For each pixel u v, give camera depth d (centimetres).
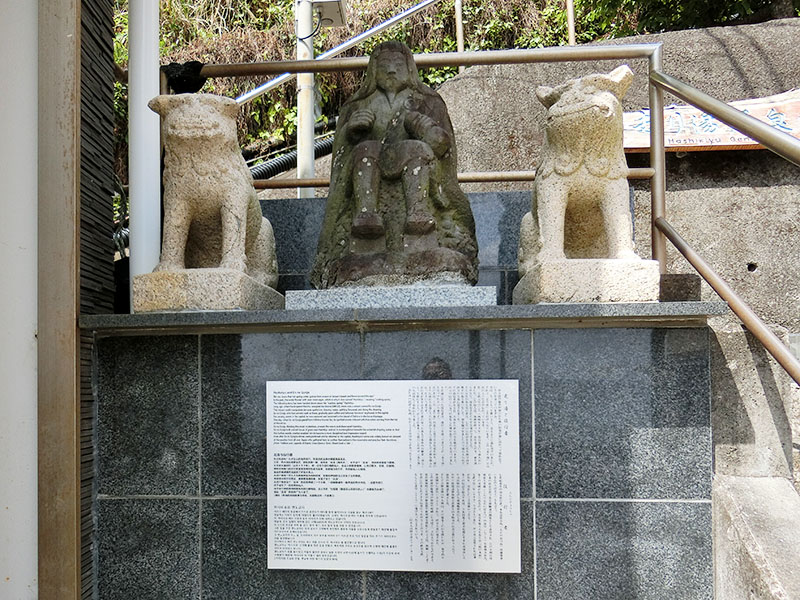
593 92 260
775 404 248
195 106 264
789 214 407
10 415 237
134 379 252
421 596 240
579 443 238
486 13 700
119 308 311
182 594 247
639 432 236
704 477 233
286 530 244
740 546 212
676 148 409
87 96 261
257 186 372
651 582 233
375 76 295
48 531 234
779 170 412
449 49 706
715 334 252
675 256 411
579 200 265
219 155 268
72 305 239
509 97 511
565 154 264
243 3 745
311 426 245
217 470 248
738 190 414
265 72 356
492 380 240
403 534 240
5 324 239
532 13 699
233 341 250
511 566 236
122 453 251
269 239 306
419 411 242
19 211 242
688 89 272
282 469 245
